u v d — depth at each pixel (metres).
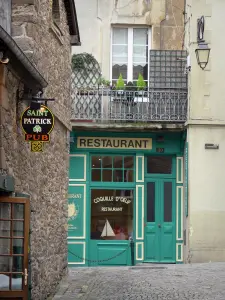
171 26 19.98
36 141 9.43
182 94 19.11
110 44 19.91
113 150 19.30
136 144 19.36
